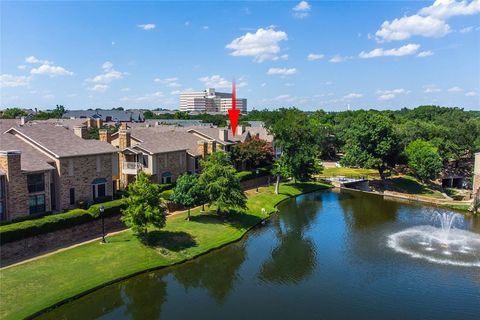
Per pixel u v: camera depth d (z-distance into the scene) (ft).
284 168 220.02
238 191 155.53
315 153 239.91
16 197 118.11
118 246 117.60
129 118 552.00
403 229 158.92
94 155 146.51
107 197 149.48
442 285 105.60
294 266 118.62
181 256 119.85
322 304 94.94
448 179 280.72
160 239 126.21
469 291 102.12
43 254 108.88
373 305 94.79
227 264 119.34
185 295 99.30
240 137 267.18
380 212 188.75
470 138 295.48
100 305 93.04
